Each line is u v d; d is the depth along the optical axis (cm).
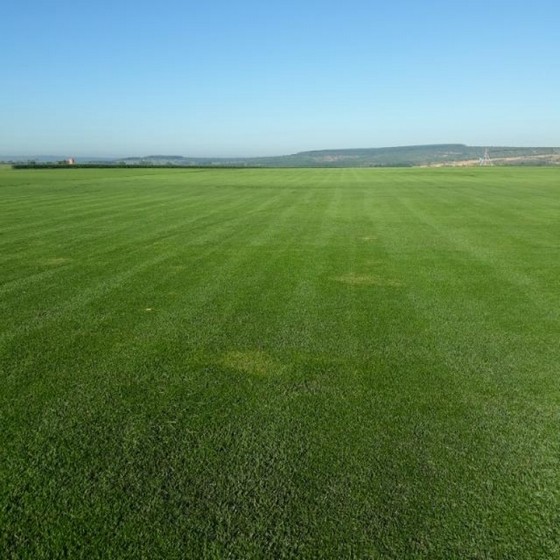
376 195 2858
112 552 307
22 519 333
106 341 636
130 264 1064
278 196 2805
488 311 755
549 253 1174
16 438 423
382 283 914
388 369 558
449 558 305
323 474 378
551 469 387
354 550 310
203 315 734
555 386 520
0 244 1290
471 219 1781
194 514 338
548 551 311
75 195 2886
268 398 493
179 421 450
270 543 315
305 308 768
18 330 674
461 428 442
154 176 5669
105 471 380
